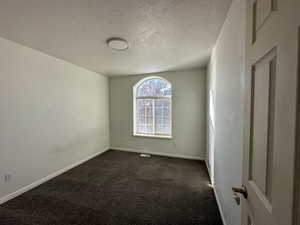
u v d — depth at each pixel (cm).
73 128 331
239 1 121
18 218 179
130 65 341
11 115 216
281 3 50
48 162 273
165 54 272
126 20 169
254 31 74
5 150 209
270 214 55
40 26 179
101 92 424
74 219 178
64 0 137
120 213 189
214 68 241
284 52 48
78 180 273
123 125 451
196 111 381
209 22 172
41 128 260
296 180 43
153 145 425
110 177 285
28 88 238
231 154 144
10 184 215
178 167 334
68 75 316
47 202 209
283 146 48
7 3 139
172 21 171
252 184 74
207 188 248
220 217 183
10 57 213
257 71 70
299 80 42
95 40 216
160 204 207
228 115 156
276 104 52
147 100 438
